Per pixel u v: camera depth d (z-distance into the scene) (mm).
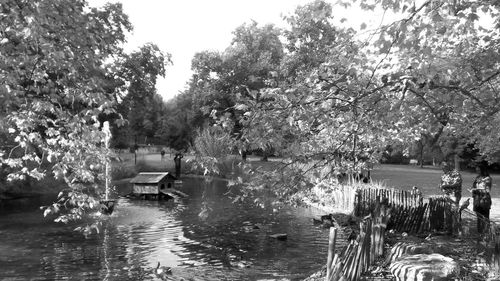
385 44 6133
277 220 19250
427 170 49969
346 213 19469
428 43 7074
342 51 6898
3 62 8711
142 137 89562
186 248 13953
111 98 9766
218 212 21562
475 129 10742
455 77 7906
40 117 9531
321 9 6598
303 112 6812
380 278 8734
